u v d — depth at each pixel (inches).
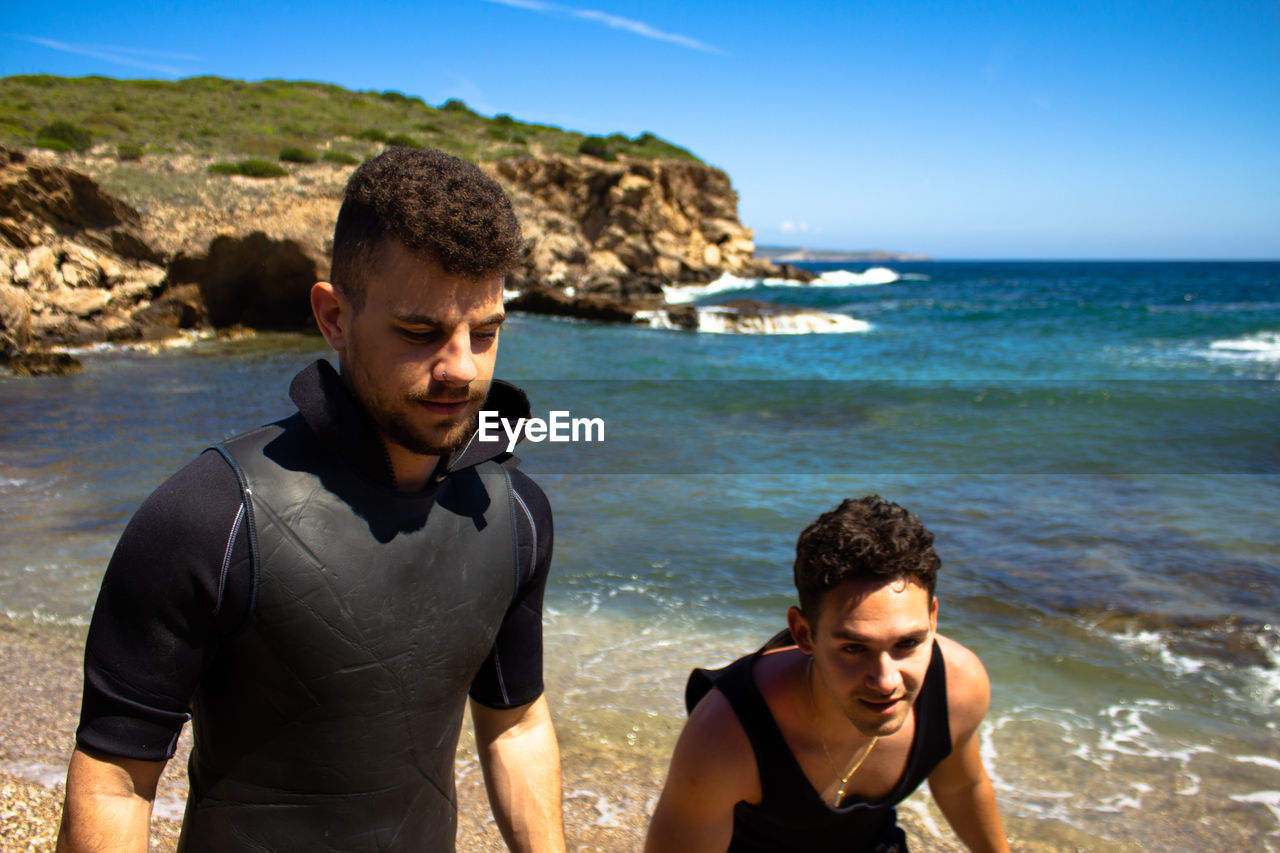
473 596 53.0
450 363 44.9
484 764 60.9
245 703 47.5
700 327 1079.6
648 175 1724.9
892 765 68.3
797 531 269.7
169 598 43.7
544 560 58.5
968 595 215.3
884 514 58.9
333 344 48.8
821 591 59.2
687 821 69.9
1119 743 149.6
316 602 46.3
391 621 48.8
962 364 781.3
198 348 778.8
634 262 1651.1
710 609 206.1
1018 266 6565.0
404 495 49.4
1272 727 154.4
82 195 840.9
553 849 58.1
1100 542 256.7
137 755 43.9
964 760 74.2
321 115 1833.2
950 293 1940.2
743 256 1973.4
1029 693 167.5
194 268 852.0
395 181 44.0
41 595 203.5
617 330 1040.2
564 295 1168.8
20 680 162.9
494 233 44.4
